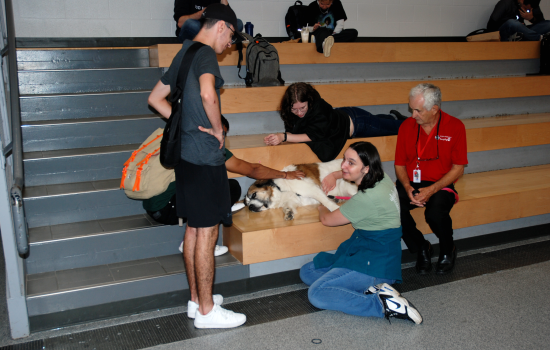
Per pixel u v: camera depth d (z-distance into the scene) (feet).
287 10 16.65
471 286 8.79
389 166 11.49
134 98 11.28
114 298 7.69
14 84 7.46
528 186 11.05
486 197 10.20
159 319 7.70
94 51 12.62
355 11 17.65
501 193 10.44
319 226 8.86
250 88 11.47
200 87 5.99
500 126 12.26
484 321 7.42
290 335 7.11
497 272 9.42
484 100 14.67
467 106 14.46
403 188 9.73
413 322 7.45
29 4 13.58
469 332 7.09
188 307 7.68
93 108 10.93
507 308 7.84
